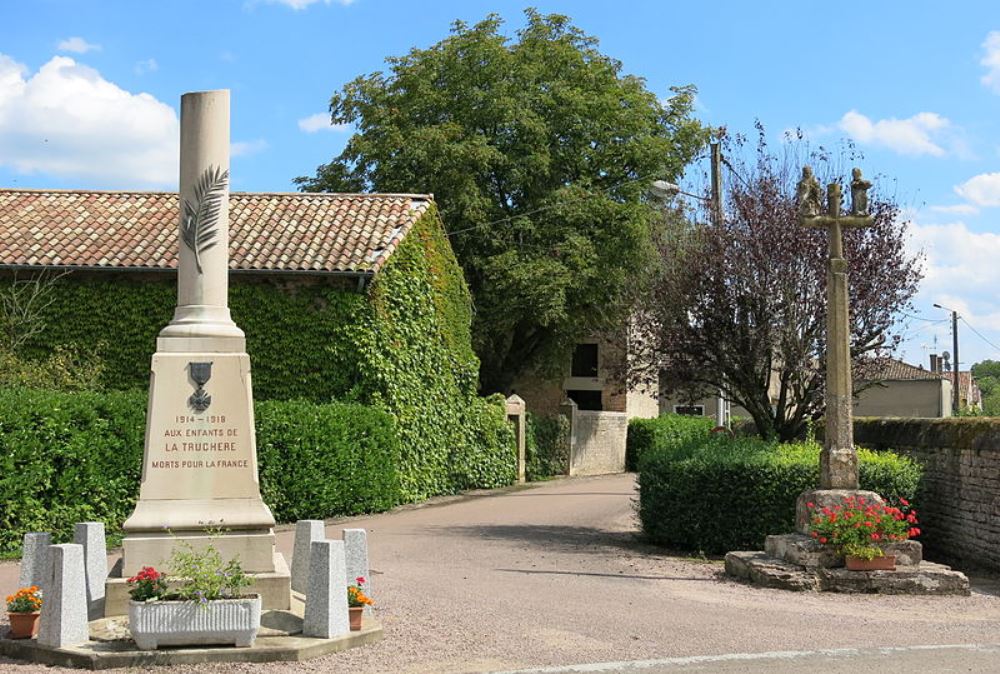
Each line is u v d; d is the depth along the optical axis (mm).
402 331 22719
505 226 30969
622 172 32781
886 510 11703
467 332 26797
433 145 30219
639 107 32844
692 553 14477
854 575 11242
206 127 9047
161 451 8695
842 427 12211
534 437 31859
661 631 8930
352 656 7777
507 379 34594
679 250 16875
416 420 22781
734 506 14062
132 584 8234
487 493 25703
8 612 8086
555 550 14688
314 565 8078
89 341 21453
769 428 16594
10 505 14258
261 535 8680
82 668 7387
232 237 22422
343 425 19609
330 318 21453
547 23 33812
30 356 21375
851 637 8773
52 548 7809
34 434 14633
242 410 8836
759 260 15516
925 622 9555
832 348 12336
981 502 12992
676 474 14703
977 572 12867
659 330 16422
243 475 8773
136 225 23047
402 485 22016
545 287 29078
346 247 22031
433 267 24422
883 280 15297
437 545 15000
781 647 8305
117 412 15875
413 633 8617
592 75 32750
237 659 7516
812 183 12547
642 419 39688
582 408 40906
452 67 32344
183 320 8922
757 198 16125
